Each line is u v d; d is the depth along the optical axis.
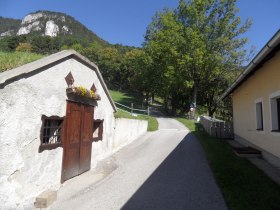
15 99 5.64
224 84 34.84
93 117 9.61
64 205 5.92
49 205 5.88
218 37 33.06
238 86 13.89
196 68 33.72
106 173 8.64
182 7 34.94
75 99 8.15
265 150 9.94
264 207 5.52
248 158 10.37
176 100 41.22
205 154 11.38
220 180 7.43
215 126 16.80
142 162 10.09
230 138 16.41
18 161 5.72
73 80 7.99
